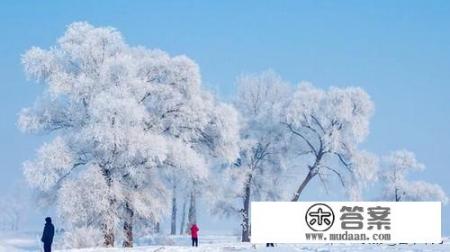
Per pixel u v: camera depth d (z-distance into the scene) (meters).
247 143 54.06
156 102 43.94
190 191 47.28
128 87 41.38
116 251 30.59
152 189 42.19
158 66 44.31
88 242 37.38
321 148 55.03
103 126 38.44
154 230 46.44
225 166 54.44
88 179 38.38
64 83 41.19
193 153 42.09
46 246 25.94
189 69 44.06
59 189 39.34
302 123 55.75
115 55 42.69
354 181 54.69
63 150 39.62
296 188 56.41
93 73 42.19
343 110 53.72
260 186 55.22
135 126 40.06
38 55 42.03
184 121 43.69
